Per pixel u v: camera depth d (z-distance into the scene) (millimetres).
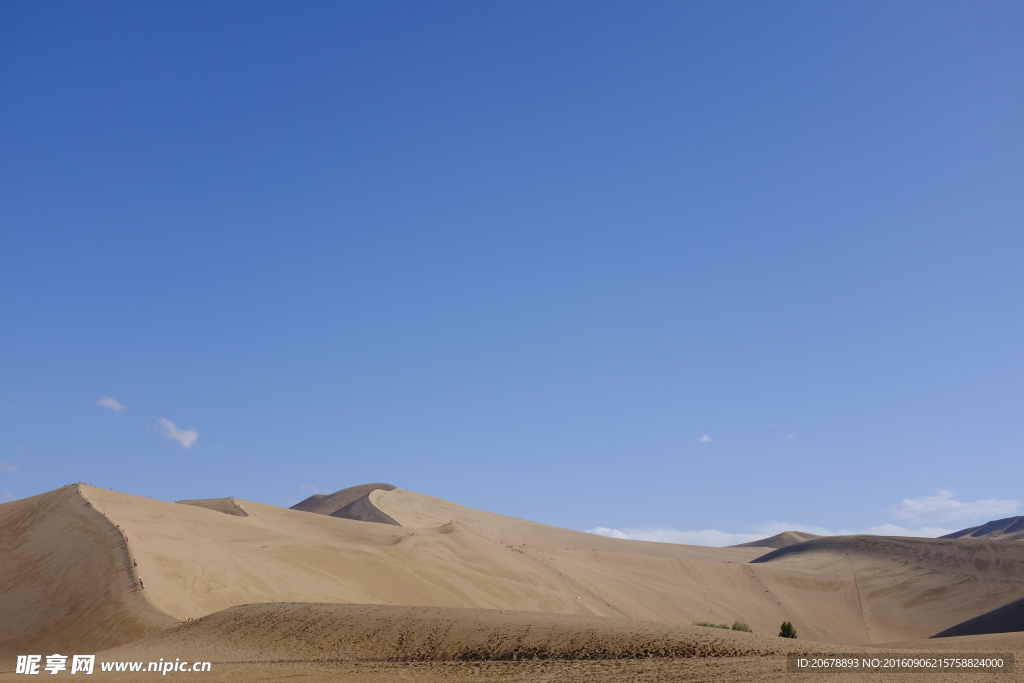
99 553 63500
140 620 50406
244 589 64062
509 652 35469
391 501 191500
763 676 27391
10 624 55250
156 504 91750
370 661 36469
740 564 146000
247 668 35844
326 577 75562
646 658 32344
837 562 154250
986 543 146375
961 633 95938
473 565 97562
